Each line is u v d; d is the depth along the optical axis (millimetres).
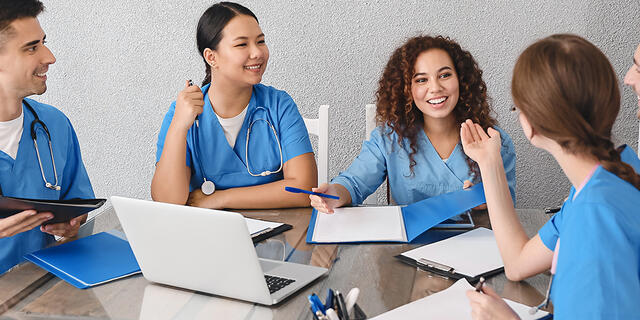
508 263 1123
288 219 1541
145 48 2566
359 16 2422
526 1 2320
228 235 1000
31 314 1032
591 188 817
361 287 1112
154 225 1071
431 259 1223
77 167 1688
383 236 1356
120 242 1381
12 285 1155
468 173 1729
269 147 1784
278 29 2471
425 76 1652
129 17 2539
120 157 2701
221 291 1075
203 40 1677
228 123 1750
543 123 833
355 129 2535
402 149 1781
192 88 1690
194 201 1707
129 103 2635
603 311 760
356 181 1751
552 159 2447
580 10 2301
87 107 2654
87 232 1471
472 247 1279
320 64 2488
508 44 2369
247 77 1658
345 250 1305
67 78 2625
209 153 1766
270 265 1212
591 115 819
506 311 886
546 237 1051
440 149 1765
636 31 2281
